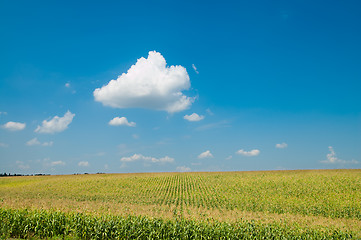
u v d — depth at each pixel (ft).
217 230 69.00
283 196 161.89
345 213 124.06
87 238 64.75
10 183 252.62
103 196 171.53
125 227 65.92
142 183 228.02
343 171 257.75
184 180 244.22
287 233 73.05
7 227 63.98
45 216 69.56
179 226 68.59
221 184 213.25
